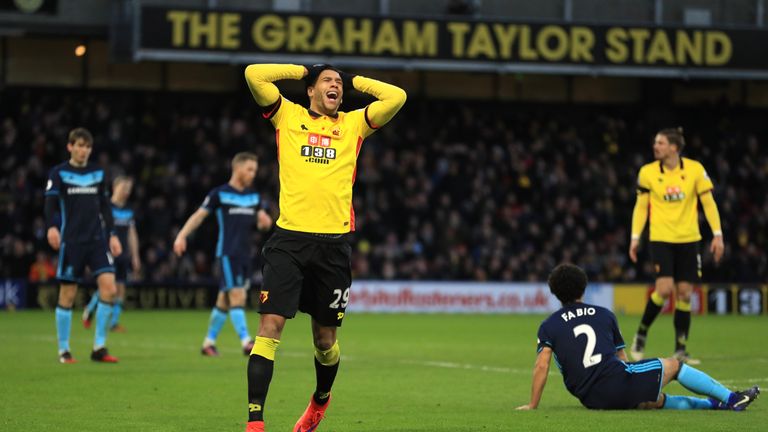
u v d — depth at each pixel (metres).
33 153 104.38
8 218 97.94
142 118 109.88
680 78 113.25
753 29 104.12
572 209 109.56
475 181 109.69
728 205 109.81
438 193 108.62
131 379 39.31
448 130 115.81
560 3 107.62
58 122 106.56
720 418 28.88
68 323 45.41
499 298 99.44
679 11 109.19
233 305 49.47
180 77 115.25
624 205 112.19
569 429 27.08
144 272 96.81
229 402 33.19
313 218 25.08
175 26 96.06
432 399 34.62
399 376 41.84
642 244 107.62
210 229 100.75
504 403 33.50
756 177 115.50
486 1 106.31
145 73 114.62
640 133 120.88
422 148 112.31
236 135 109.31
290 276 24.78
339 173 25.45
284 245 24.98
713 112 122.75
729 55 103.75
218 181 103.88
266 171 106.00
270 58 97.44
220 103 116.25
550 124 118.81
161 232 100.12
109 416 30.08
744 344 59.91
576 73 101.94
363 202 107.19
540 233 106.06
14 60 111.75
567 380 30.80
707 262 104.81
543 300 100.25
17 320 77.06
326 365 26.05
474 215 107.25
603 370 30.22
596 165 113.25
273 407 32.47
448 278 100.50
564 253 103.19
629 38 102.50
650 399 30.22
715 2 109.56
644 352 54.12
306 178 25.19
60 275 44.97
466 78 121.00
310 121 25.73
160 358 48.22
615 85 123.44
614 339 30.89
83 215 44.53
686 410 30.45
